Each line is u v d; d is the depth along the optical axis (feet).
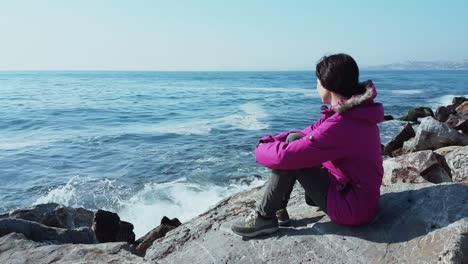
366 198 10.05
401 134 35.65
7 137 63.72
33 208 21.59
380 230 10.41
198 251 11.67
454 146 27.76
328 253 10.13
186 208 33.09
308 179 10.50
